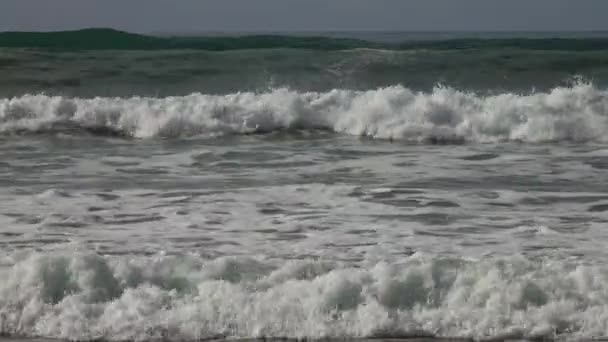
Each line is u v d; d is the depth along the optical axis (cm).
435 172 2738
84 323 1345
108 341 1313
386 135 3697
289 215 2105
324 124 3944
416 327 1342
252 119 3916
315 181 2580
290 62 5712
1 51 6006
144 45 7256
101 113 3953
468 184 2512
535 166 2862
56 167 2859
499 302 1377
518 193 2375
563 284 1414
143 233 1927
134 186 2500
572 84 5244
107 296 1423
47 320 1359
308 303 1380
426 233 1922
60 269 1454
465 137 3653
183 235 1908
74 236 1892
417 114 3828
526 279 1423
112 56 5956
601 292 1391
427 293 1410
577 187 2472
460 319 1353
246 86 5122
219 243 1831
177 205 2223
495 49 6119
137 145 3466
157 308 1380
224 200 2283
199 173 2752
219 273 1486
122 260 1509
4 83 5031
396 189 2419
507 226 1991
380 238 1875
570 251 1750
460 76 5419
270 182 2561
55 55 5906
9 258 1547
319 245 1811
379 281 1416
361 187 2444
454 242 1836
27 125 3847
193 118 3875
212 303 1386
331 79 5331
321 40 7856
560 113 3809
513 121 3756
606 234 1911
